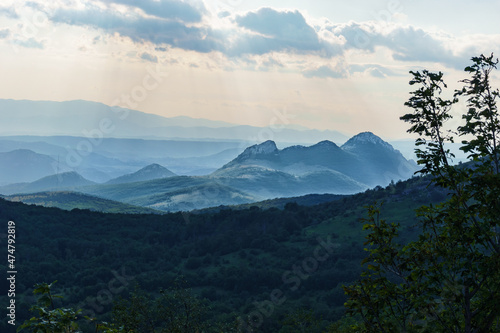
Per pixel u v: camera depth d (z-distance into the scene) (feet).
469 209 43.52
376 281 45.34
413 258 44.83
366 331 45.93
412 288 43.93
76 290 338.34
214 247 457.68
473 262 43.57
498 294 41.37
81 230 472.03
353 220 459.32
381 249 45.52
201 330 123.95
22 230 422.00
